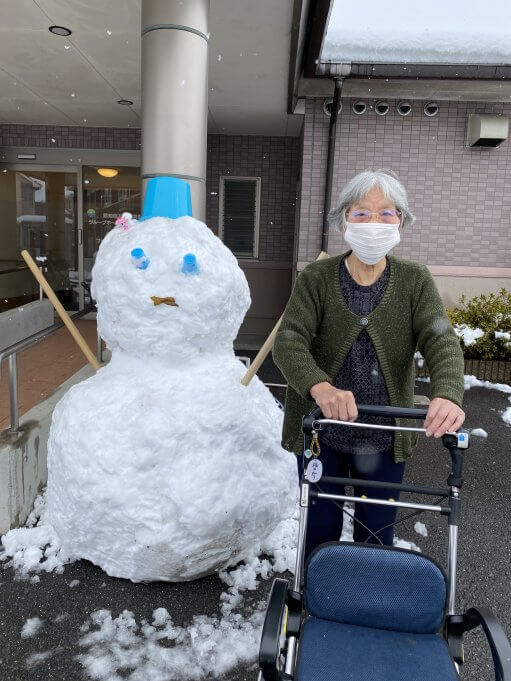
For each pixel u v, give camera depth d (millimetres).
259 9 4969
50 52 5934
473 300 7812
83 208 9445
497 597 2918
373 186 2059
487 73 6852
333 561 1832
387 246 1991
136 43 5684
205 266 2592
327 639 1725
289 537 3240
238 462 2672
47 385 5062
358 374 2137
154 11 3811
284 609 1734
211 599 2740
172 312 2598
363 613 1811
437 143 7715
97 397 2711
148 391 2635
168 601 2717
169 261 2561
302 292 2182
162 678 2256
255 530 2801
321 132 7680
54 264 9633
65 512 2721
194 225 2725
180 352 2688
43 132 9180
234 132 9164
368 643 1719
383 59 6910
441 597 1788
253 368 2842
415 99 7586
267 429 2842
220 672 2295
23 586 2807
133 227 2762
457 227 7914
